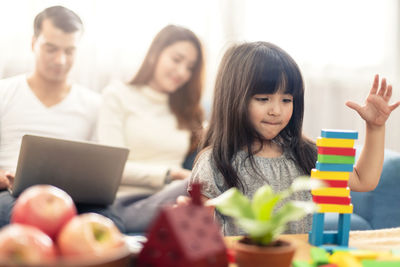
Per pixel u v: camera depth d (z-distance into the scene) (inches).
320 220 32.0
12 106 78.2
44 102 80.0
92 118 83.8
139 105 85.4
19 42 92.3
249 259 23.4
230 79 44.8
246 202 25.2
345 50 113.8
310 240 32.9
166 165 84.1
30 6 92.7
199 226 22.7
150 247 22.4
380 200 69.4
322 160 32.4
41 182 55.9
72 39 78.7
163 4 101.3
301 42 111.7
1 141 77.1
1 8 91.1
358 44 114.3
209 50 105.0
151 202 72.6
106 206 62.6
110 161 57.4
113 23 98.6
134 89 86.2
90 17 97.1
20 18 92.3
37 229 21.8
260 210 24.3
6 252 19.4
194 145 85.7
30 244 19.8
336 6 112.8
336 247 31.3
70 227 21.4
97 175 57.5
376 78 38.1
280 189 44.7
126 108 84.5
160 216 22.3
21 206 22.2
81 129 81.9
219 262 22.8
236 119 43.7
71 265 19.1
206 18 104.7
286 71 42.1
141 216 70.1
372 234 35.5
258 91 42.0
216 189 43.6
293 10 111.1
